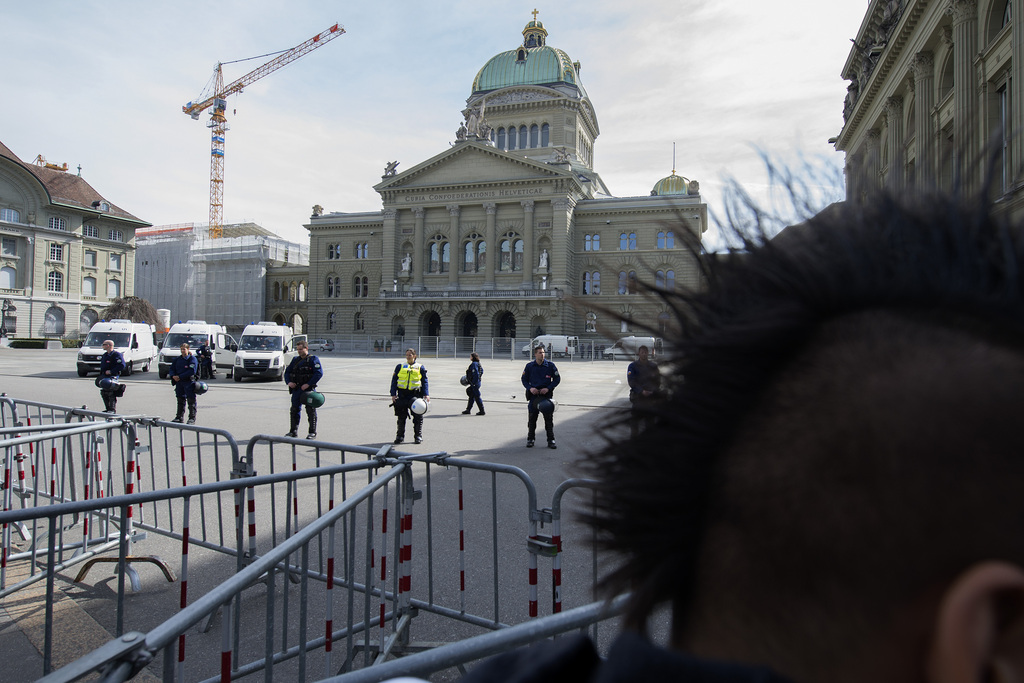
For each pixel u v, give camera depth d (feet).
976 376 1.11
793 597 1.21
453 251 174.91
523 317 169.27
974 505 1.07
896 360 1.17
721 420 1.30
